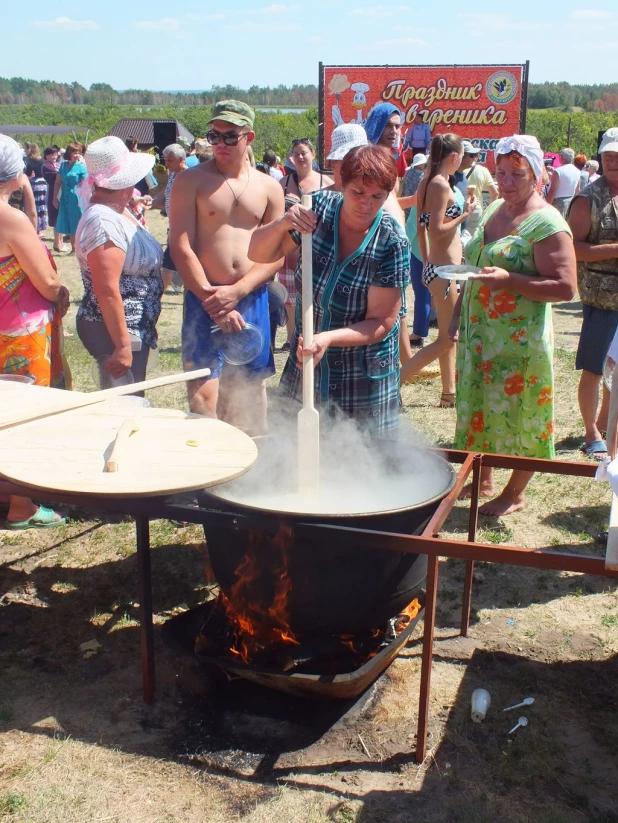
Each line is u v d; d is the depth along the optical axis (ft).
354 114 66.39
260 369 12.74
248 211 11.96
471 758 8.06
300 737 8.31
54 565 11.93
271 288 14.85
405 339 19.80
